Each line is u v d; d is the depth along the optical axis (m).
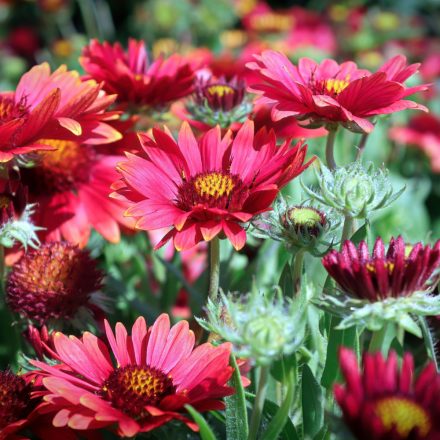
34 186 0.53
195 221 0.40
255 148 0.43
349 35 1.18
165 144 0.43
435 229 0.77
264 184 0.41
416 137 0.81
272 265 0.56
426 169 0.86
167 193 0.42
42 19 1.26
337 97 0.43
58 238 0.52
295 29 1.21
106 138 0.47
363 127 0.42
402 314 0.37
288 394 0.36
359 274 0.36
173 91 0.54
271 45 0.98
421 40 1.21
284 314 0.36
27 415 0.39
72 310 0.47
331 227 0.42
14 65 1.12
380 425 0.31
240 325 0.36
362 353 0.43
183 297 0.61
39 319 0.46
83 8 1.08
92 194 0.54
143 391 0.37
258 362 0.35
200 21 1.16
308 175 0.64
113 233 0.53
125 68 0.53
